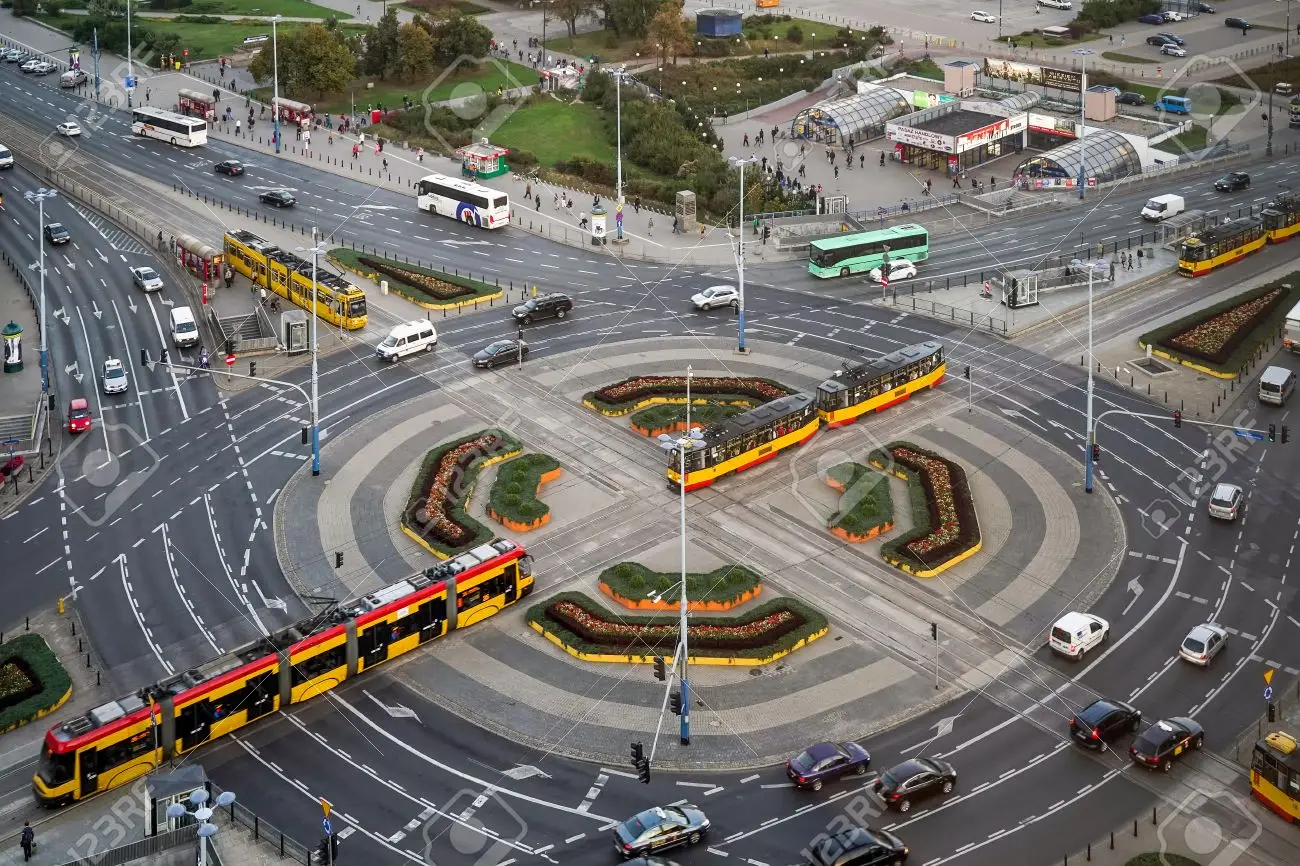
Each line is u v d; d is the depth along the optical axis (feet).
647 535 426.92
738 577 397.80
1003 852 300.20
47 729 343.05
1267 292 593.42
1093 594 394.73
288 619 386.93
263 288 618.03
